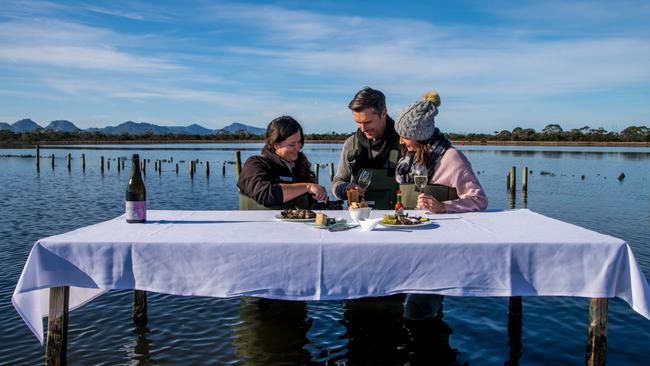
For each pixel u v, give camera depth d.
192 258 2.28
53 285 2.29
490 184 20.86
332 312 3.85
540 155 52.59
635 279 2.18
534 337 3.47
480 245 2.26
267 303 4.05
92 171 28.48
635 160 41.72
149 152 58.03
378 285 2.27
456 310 4.00
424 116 3.20
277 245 2.26
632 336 3.53
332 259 2.26
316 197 3.28
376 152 3.84
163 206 13.50
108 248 2.29
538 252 2.26
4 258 6.28
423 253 2.26
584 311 4.04
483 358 3.12
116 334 3.52
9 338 3.54
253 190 3.34
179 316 3.88
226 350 3.21
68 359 3.11
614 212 12.09
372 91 3.68
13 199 14.50
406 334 3.46
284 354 3.14
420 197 3.08
